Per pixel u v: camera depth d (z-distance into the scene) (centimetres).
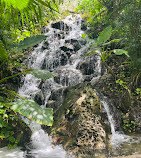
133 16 385
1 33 301
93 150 248
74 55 607
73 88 390
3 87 390
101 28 689
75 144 259
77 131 274
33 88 481
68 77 507
